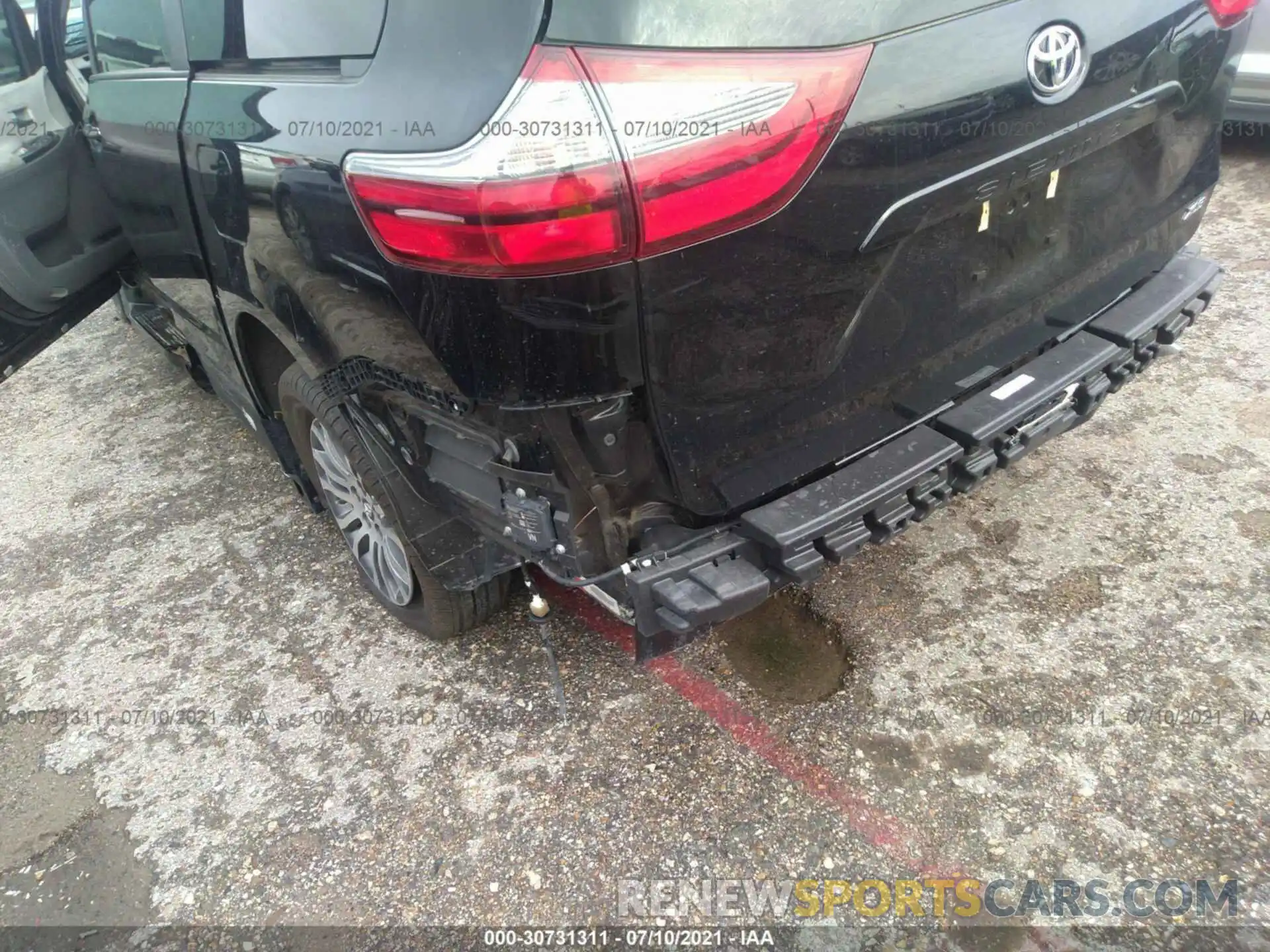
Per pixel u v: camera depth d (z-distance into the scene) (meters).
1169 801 1.91
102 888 2.01
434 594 2.30
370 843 2.03
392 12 1.51
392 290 1.55
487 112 1.34
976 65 1.56
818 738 2.13
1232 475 2.77
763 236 1.45
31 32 2.77
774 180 1.41
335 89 1.63
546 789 2.09
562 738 2.21
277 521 3.21
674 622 1.63
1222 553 2.50
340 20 1.64
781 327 1.57
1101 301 2.24
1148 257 2.36
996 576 2.52
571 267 1.35
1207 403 3.09
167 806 2.18
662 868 1.90
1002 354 2.04
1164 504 2.69
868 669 2.29
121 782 2.26
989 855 1.85
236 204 1.97
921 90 1.51
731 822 1.97
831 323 1.64
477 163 1.33
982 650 2.30
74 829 2.16
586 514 1.63
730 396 1.59
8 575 3.11
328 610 2.76
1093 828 1.88
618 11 1.31
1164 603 2.37
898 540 2.67
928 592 2.49
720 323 1.50
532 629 2.54
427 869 1.95
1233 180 4.68
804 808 1.98
